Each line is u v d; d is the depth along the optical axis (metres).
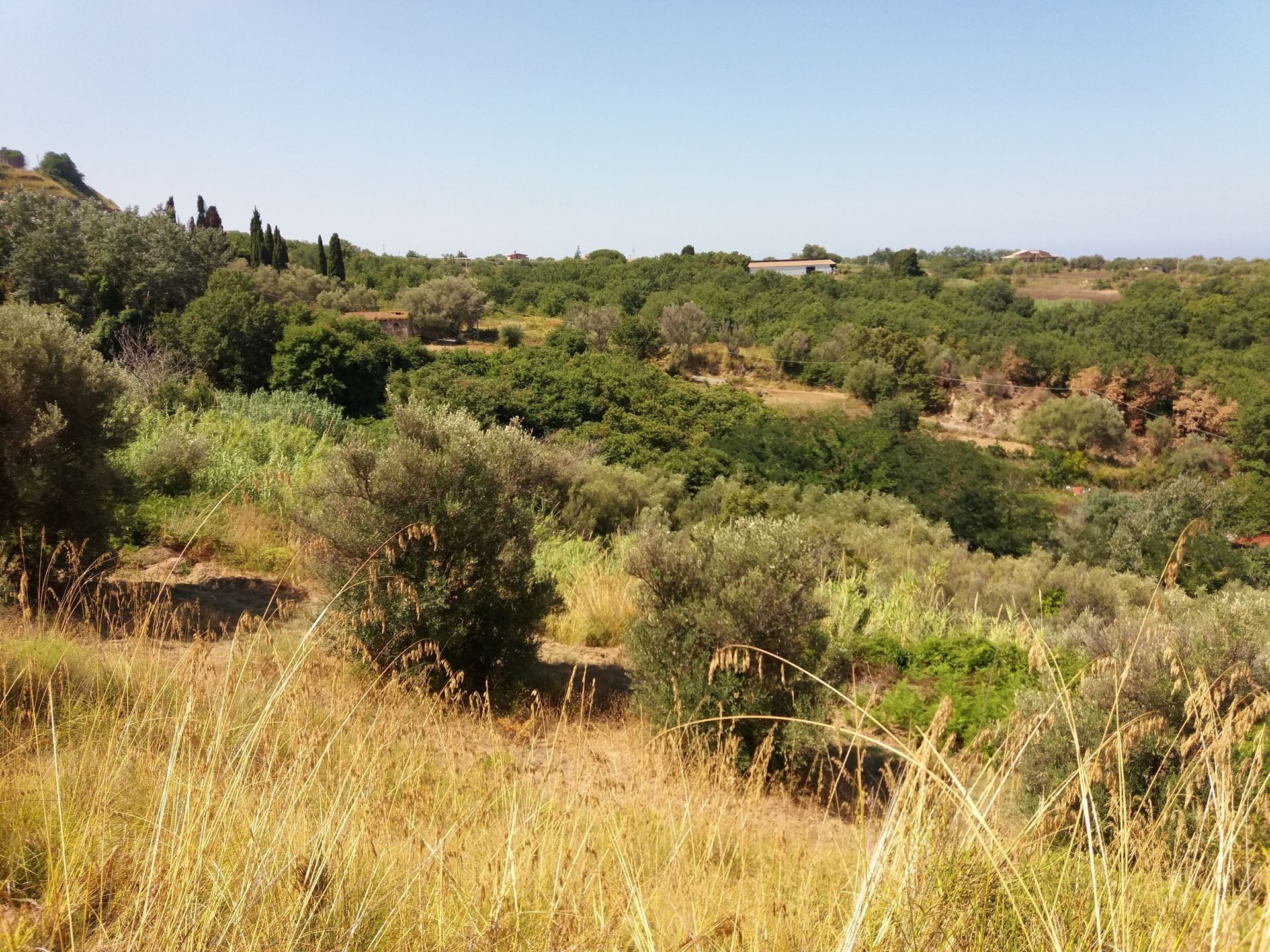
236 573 8.78
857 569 13.76
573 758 4.45
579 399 44.44
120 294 49.53
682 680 5.80
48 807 2.79
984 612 13.00
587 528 17.17
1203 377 56.44
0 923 2.17
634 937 2.28
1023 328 72.19
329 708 4.22
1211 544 22.39
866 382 60.91
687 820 3.40
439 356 52.28
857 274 108.62
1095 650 6.82
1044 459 51.12
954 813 2.42
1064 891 2.34
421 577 5.99
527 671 6.60
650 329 66.62
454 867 2.73
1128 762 4.17
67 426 6.86
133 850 2.56
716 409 48.62
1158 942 2.02
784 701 5.64
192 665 3.41
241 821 2.67
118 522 7.51
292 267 80.31
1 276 44.75
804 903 2.60
